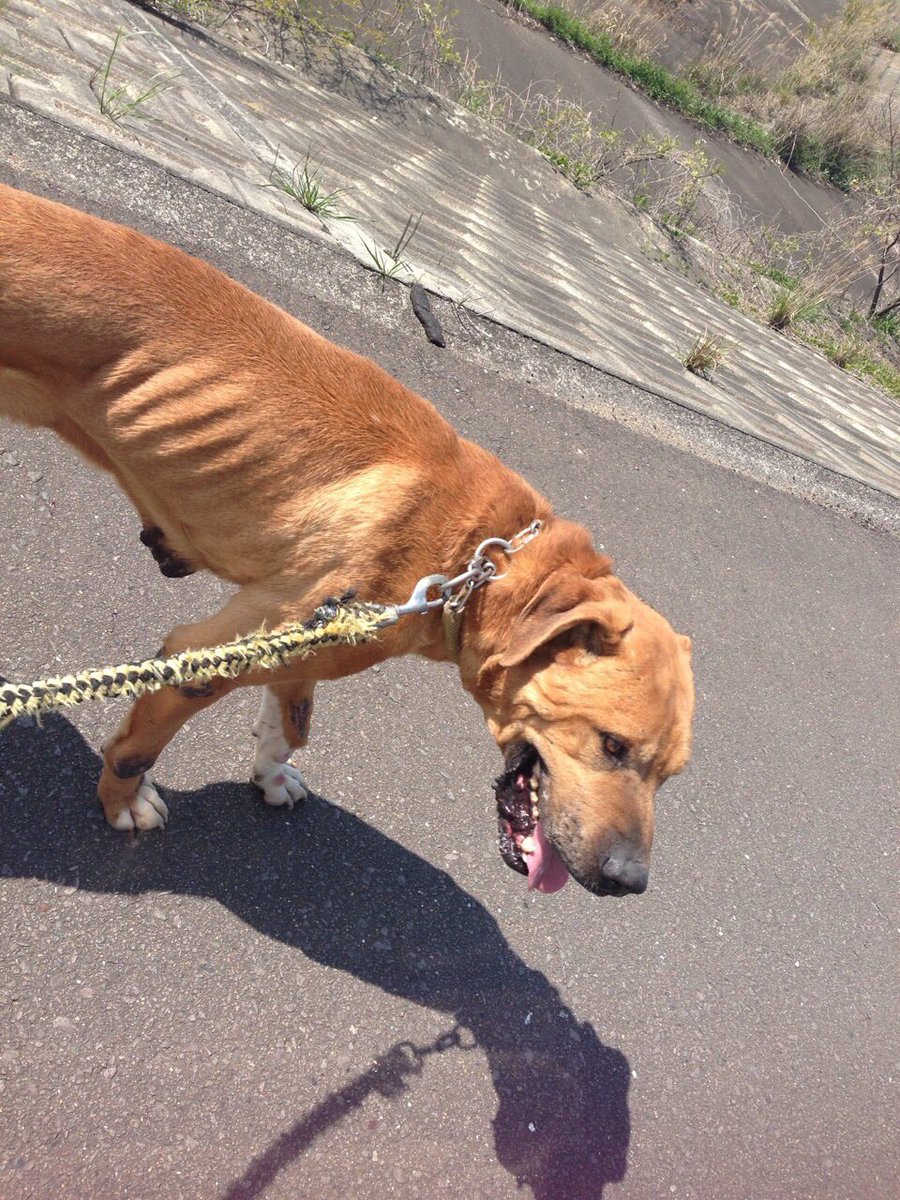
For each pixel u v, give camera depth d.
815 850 1.60
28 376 0.94
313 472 0.96
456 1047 1.10
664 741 0.95
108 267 0.93
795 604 2.07
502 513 1.02
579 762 0.95
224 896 1.08
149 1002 0.97
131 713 0.99
